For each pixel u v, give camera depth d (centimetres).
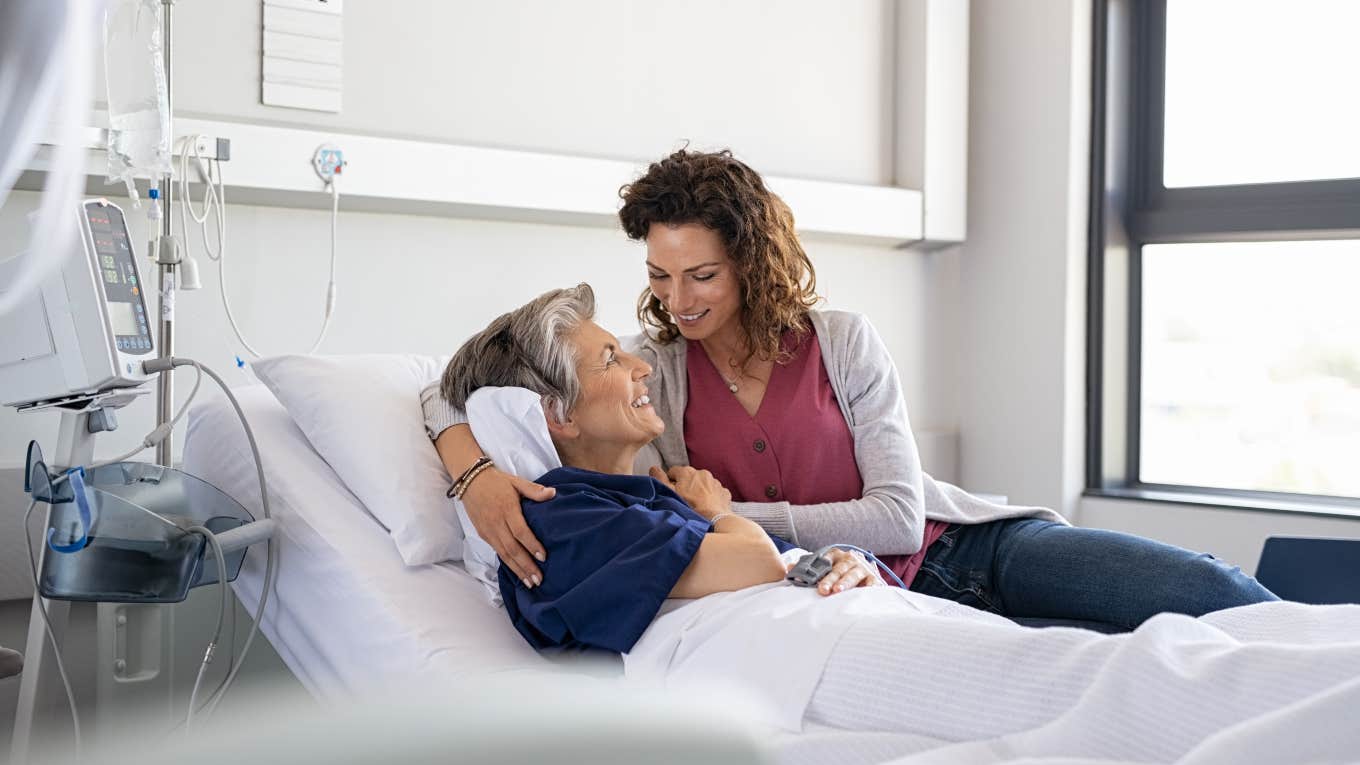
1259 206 361
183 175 237
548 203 295
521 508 161
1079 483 381
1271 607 144
